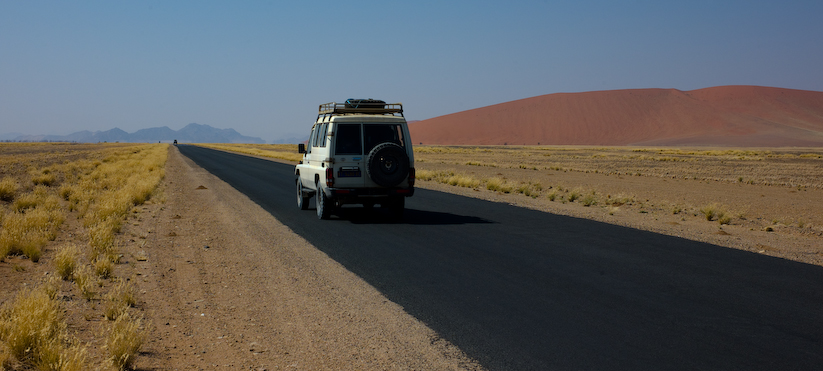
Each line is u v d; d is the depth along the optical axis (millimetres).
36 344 4688
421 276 7770
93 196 16672
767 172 39500
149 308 6250
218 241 10539
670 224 13805
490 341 5195
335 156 13164
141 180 21453
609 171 39844
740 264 8680
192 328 5605
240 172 34219
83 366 4426
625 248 9922
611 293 6875
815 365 4625
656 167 45750
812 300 6617
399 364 4672
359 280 7535
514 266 8398
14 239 9008
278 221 13305
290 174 32469
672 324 5688
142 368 4555
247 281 7516
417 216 14344
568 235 11312
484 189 23719
